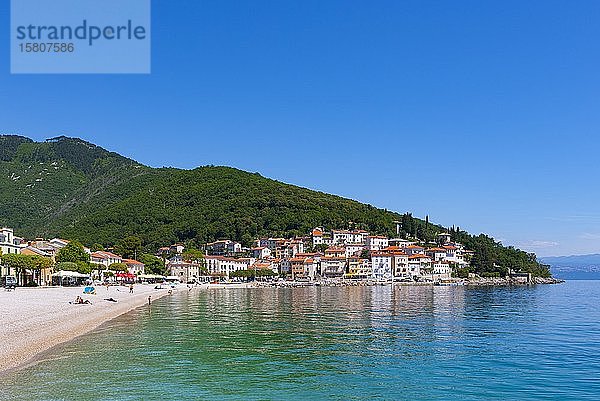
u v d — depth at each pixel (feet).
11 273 454.40
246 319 238.89
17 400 95.76
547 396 107.24
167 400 98.68
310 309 307.37
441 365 133.18
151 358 135.23
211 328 200.03
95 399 97.66
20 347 139.74
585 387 113.70
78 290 395.75
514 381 118.01
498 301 394.73
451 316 261.65
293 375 120.26
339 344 163.63
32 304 248.52
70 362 127.85
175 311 279.90
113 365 125.49
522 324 222.89
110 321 220.84
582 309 310.65
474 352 151.43
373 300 410.11
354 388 110.32
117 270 646.33
